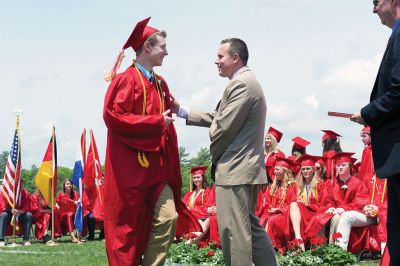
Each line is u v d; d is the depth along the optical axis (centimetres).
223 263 968
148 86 602
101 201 1761
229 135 568
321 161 1122
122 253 582
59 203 1709
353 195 1054
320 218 1002
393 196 433
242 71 585
